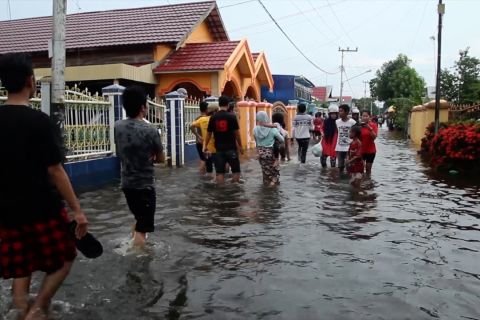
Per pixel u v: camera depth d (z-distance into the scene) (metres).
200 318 3.59
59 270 3.46
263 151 9.62
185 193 8.70
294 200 8.05
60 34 8.76
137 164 5.18
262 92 31.47
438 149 12.23
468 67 32.25
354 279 4.39
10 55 3.34
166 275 4.47
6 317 3.47
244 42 19.45
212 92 17.80
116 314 3.64
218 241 5.61
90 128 10.08
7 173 3.23
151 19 20.00
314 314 3.66
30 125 3.24
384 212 7.13
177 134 13.22
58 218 3.39
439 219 6.68
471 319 3.58
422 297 3.98
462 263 4.84
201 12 19.88
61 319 3.53
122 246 5.37
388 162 14.45
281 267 4.71
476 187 9.44
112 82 17.28
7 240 3.29
